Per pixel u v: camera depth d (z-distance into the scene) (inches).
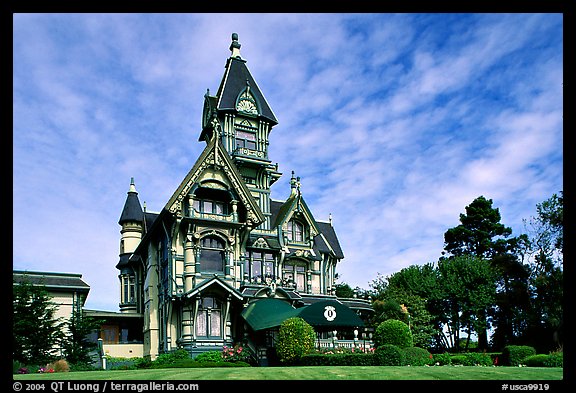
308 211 2066.9
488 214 2987.2
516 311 2272.4
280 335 1440.7
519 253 2524.6
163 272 1812.3
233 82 2087.8
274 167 2081.7
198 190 1775.3
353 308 1979.6
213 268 1754.4
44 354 1494.8
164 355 1562.5
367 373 745.6
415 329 2107.5
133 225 2444.6
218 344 1674.5
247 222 1809.8
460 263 2496.3
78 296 1831.9
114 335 2000.5
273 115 2127.2
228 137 2011.6
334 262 2236.7
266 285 1819.6
